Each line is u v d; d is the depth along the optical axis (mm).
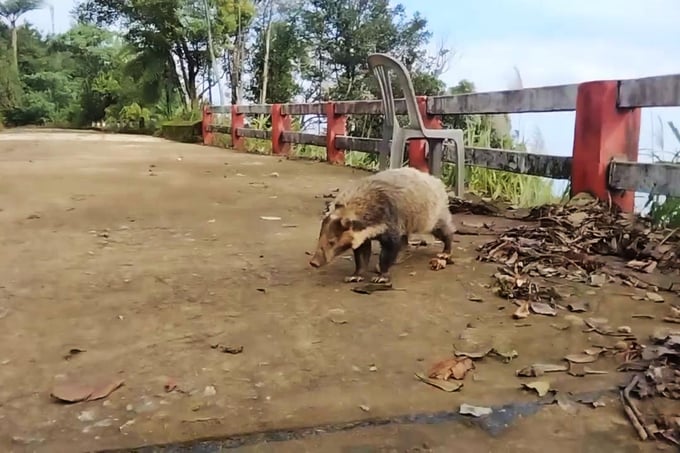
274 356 2176
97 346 2258
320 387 1939
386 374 2031
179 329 2426
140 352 2207
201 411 1794
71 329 2422
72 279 3086
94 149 12641
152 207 5277
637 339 2316
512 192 6207
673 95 4164
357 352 2209
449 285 3018
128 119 25859
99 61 35938
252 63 23562
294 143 11070
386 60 5918
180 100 25875
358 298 2818
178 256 3564
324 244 3031
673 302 2744
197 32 23609
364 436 1664
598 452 1595
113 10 25688
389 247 3090
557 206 4590
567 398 1860
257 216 4891
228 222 4633
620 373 2027
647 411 1782
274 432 1684
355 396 1882
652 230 3830
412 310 2654
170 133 18562
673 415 1755
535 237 3840
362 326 2465
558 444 1629
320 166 9117
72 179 7141
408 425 1718
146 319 2533
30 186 6473
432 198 3338
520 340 2316
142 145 14555
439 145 6125
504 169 5855
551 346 2260
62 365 2096
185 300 2777
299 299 2801
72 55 36531
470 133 6934
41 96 34562
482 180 6527
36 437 1658
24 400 1855
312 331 2410
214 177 7590
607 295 2838
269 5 22266
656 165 4215
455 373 2023
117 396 1882
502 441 1642
